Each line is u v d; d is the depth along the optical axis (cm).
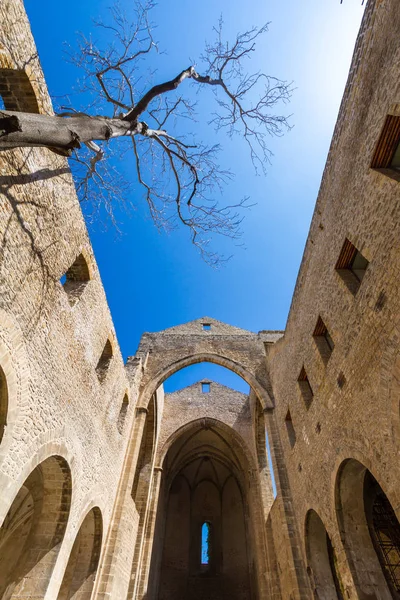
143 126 688
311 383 1093
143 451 2066
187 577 2717
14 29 604
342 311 848
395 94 586
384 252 650
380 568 822
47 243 732
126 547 1367
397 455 630
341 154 824
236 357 1970
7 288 604
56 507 902
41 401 728
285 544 1284
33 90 645
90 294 1016
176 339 2141
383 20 613
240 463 2816
